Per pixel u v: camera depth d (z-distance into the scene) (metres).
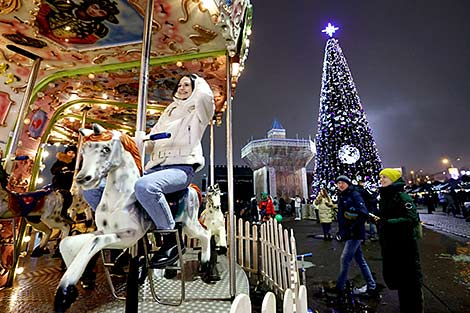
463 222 13.51
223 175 27.38
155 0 3.01
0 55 3.98
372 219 3.70
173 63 4.39
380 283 4.54
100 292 3.23
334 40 17.94
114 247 2.02
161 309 2.72
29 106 4.28
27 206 3.84
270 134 31.42
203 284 3.59
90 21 3.44
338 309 3.49
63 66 4.52
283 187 27.09
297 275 3.33
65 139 7.84
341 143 15.81
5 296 3.09
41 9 3.19
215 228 5.26
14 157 3.69
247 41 4.23
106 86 5.23
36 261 4.91
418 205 32.44
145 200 2.14
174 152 2.73
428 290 4.16
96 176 1.96
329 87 17.03
